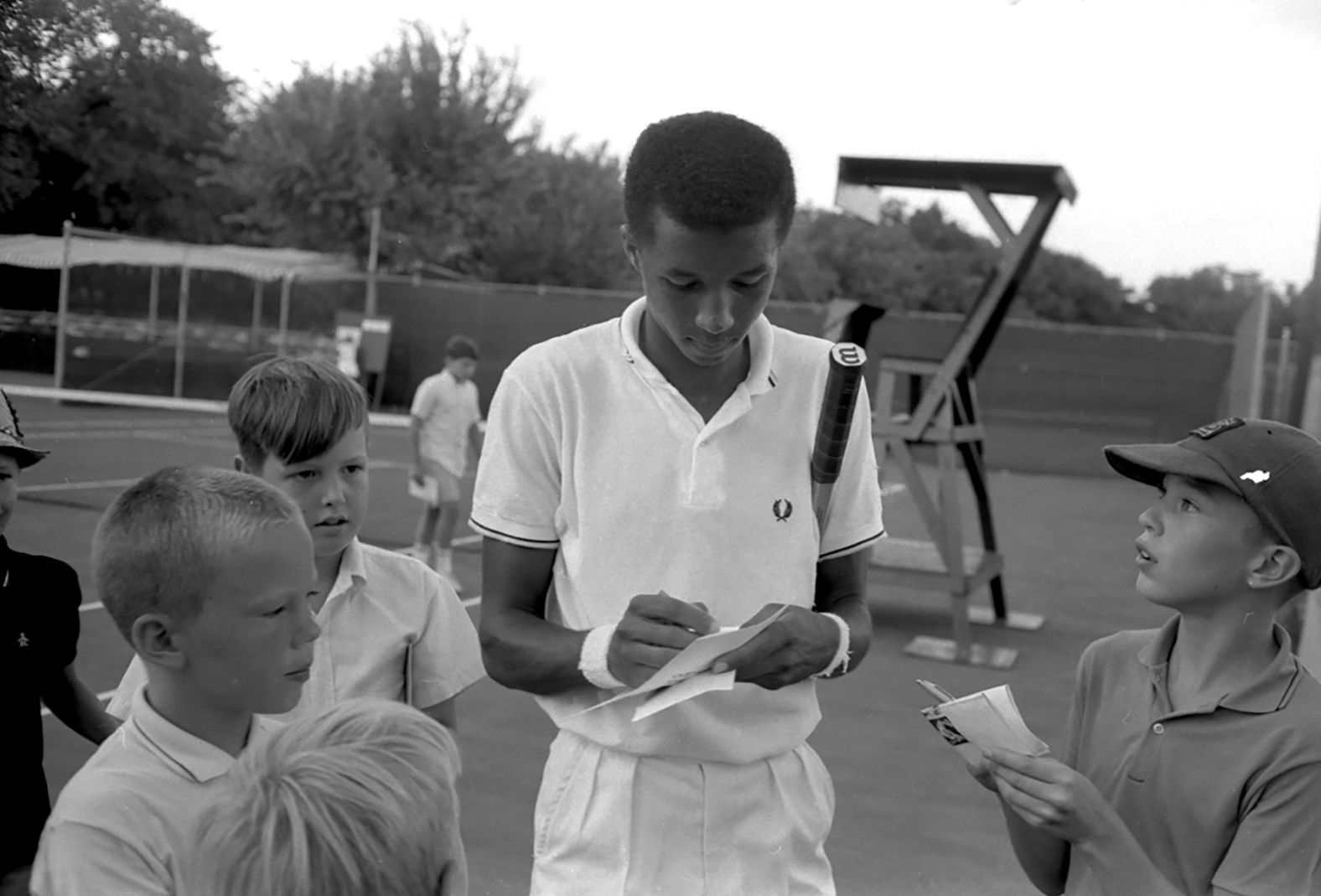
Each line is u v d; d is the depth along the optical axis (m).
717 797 1.50
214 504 1.30
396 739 1.06
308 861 0.97
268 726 1.47
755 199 1.29
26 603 1.97
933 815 3.58
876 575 6.07
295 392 1.75
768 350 1.50
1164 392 17.27
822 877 1.63
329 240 17.64
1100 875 1.42
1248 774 1.44
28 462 2.05
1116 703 1.61
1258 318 10.05
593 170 22.19
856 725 4.53
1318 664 2.75
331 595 1.85
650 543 1.47
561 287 21.75
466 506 10.67
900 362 6.29
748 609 1.49
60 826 1.28
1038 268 20.53
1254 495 1.43
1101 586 8.35
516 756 3.88
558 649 1.44
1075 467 17.38
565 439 1.50
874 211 5.96
